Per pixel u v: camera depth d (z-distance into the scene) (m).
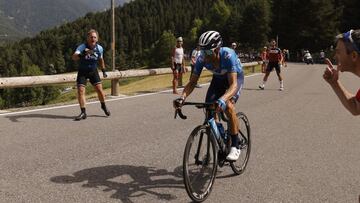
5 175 5.42
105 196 4.73
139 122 9.30
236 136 5.20
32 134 7.89
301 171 5.85
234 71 5.11
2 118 9.59
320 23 85.44
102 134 7.98
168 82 27.02
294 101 13.43
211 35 4.96
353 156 6.71
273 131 8.58
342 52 2.64
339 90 2.79
